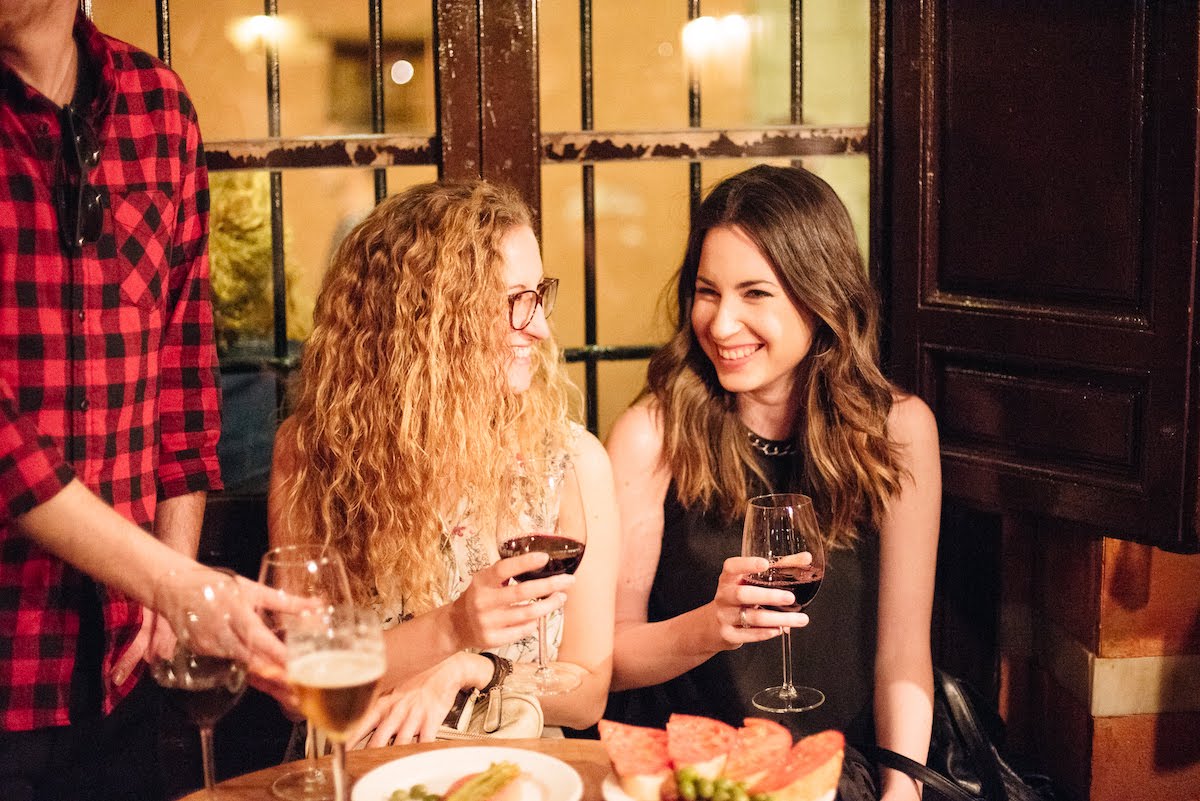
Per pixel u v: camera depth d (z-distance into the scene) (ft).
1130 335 7.11
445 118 8.38
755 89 9.02
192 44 8.52
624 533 7.49
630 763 4.36
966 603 8.89
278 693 5.30
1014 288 7.82
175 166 6.16
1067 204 7.42
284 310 8.84
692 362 7.49
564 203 10.01
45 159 5.51
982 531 8.77
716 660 7.26
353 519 6.43
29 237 5.48
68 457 5.68
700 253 7.29
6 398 5.11
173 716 8.43
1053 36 7.39
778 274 6.97
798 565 5.92
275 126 8.61
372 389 6.39
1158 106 6.85
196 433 6.55
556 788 4.47
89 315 5.69
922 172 8.25
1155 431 7.05
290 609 4.27
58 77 5.65
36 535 5.18
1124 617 7.91
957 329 8.14
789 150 8.78
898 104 8.34
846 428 7.21
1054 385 7.61
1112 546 7.82
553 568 5.53
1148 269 7.01
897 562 7.37
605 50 8.74
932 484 7.45
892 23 8.36
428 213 6.47
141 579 5.16
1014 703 8.93
